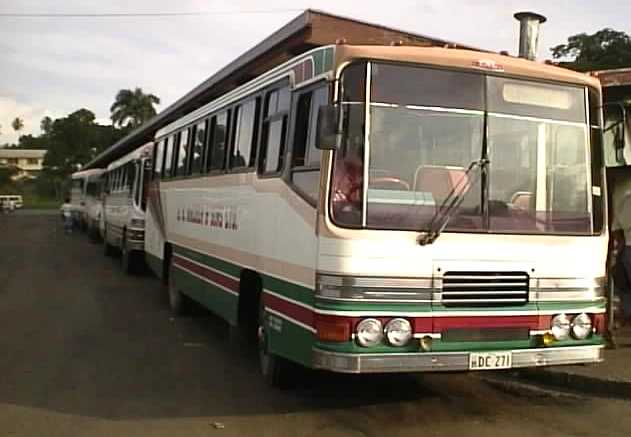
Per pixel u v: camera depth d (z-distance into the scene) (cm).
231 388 773
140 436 619
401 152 603
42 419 666
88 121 10419
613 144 933
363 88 603
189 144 1165
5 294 1483
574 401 728
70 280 1734
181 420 663
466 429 638
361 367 578
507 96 639
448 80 623
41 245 2986
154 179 1473
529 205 633
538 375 796
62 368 860
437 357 593
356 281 582
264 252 752
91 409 698
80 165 10219
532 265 627
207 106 1070
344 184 592
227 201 909
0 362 888
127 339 1033
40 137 14675
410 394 748
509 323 615
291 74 712
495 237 614
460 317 601
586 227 654
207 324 1160
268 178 748
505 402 724
